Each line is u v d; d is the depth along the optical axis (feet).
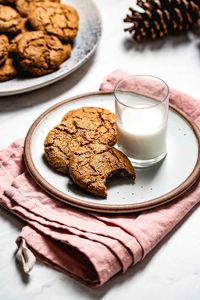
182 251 2.15
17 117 2.74
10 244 2.20
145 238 2.10
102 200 2.25
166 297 2.02
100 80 2.93
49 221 2.19
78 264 2.08
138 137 2.34
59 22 3.03
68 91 2.87
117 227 2.16
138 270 2.10
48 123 2.57
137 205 2.20
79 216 2.23
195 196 2.26
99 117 2.53
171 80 2.90
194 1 3.08
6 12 3.03
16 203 2.26
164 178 2.33
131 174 2.31
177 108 2.57
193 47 3.10
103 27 3.28
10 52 2.93
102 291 2.04
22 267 2.12
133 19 3.07
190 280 2.06
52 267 2.11
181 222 2.25
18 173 2.42
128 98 2.52
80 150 2.35
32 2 3.14
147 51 3.10
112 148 2.37
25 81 2.84
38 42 2.88
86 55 2.93
